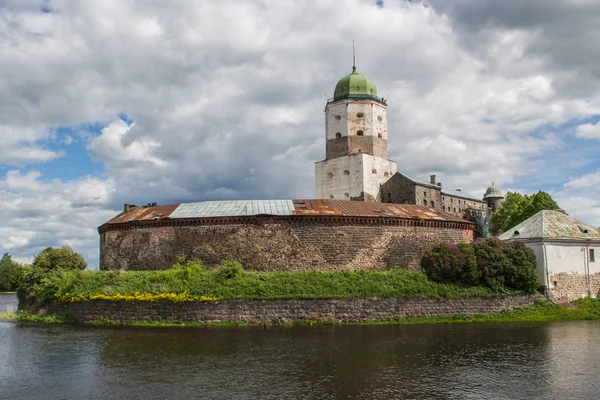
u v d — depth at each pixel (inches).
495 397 816.9
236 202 2081.7
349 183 2979.8
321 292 1563.7
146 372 983.6
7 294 4215.1
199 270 1723.7
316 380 914.1
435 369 988.6
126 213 2244.1
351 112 3024.1
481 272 1722.4
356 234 1934.1
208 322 1517.0
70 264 1990.7
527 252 1793.8
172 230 1969.7
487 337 1321.4
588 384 887.1
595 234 1945.1
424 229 2069.4
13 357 1133.7
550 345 1216.2
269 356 1099.9
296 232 1897.1
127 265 2042.3
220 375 951.0
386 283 1649.9
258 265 1876.2
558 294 1808.6
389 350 1157.7
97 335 1381.6
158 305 1558.8
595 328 1478.8
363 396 823.7
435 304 1622.8
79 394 860.6
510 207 2992.1
